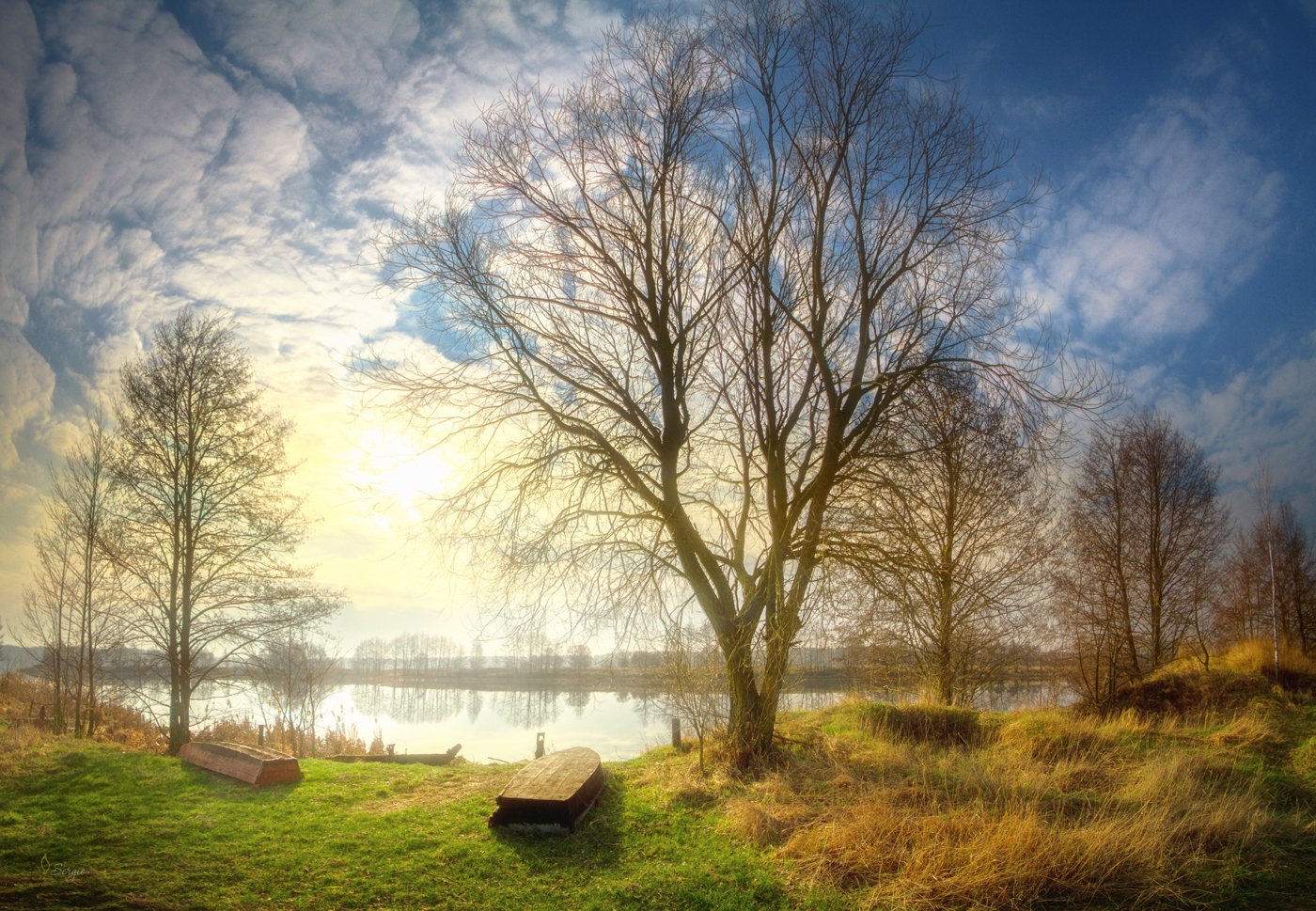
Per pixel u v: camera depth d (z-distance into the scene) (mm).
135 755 16109
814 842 9133
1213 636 28156
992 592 21281
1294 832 9180
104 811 11664
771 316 14320
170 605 20094
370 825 11289
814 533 13766
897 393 13617
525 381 14320
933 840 8633
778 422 14992
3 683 35844
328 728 30812
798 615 13734
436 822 11539
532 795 11008
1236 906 7281
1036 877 7742
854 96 14148
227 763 14555
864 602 15125
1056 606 25812
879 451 13609
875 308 14625
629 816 11492
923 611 14500
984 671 23844
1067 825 9281
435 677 87250
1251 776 11953
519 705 51219
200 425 20547
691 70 14273
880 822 9164
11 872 8680
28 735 17344
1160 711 19219
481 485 14156
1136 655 26359
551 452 13875
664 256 14133
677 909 7934
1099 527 28484
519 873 9211
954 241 14227
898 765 12867
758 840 9695
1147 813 9289
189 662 20156
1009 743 15570
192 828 10930
